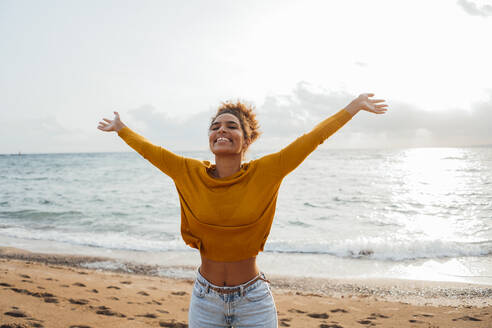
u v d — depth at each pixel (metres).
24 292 4.72
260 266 8.00
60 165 56.78
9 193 21.80
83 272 7.04
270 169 1.66
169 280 6.83
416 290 6.42
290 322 4.69
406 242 9.56
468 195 19.44
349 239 10.34
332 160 61.28
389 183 25.77
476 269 7.64
